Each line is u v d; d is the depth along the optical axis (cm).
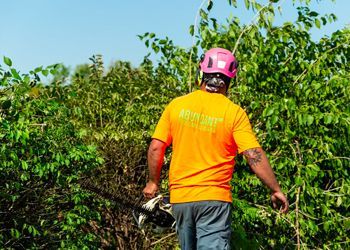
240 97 682
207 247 401
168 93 777
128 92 836
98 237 739
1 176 615
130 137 786
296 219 630
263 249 649
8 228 641
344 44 682
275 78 671
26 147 602
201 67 434
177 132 417
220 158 411
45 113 633
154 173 432
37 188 641
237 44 661
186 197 407
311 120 626
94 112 838
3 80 598
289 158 638
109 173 788
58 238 660
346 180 662
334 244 662
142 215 459
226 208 407
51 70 610
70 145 641
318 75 675
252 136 410
